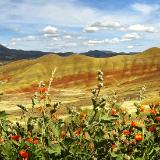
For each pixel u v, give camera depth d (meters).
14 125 1.09
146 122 1.15
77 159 0.95
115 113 1.06
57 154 0.93
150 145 1.07
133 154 1.04
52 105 1.09
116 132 1.04
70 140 0.95
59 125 1.04
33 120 1.08
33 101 1.08
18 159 0.93
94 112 0.98
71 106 1.07
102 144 0.98
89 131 0.99
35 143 1.01
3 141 1.01
